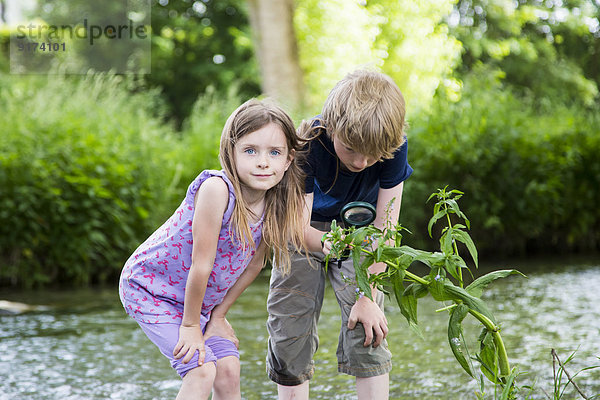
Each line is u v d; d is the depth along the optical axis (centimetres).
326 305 580
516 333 446
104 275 732
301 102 1102
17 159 698
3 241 688
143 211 730
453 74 1438
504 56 2047
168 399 326
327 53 1222
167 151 834
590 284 654
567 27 2155
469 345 422
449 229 216
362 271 216
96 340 455
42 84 1102
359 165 243
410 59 1288
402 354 400
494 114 888
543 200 883
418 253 213
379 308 270
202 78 1972
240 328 488
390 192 266
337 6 1218
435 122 858
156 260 240
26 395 335
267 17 1107
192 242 237
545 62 2089
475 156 826
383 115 234
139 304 240
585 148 926
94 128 771
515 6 2178
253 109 231
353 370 267
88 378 364
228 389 241
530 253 914
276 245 244
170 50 1947
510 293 611
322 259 276
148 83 1903
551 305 548
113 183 728
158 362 397
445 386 335
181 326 234
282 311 275
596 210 930
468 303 211
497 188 862
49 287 698
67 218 700
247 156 230
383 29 1292
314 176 261
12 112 759
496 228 866
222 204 229
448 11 1334
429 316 513
